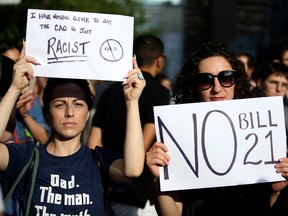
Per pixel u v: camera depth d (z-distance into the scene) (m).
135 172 2.97
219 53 3.27
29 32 3.11
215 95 3.21
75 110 3.06
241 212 3.12
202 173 3.10
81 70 3.12
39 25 3.12
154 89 4.42
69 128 3.03
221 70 3.20
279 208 3.14
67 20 3.13
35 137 4.61
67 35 3.13
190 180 3.10
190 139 3.12
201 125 3.13
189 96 3.34
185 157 3.11
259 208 3.12
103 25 3.15
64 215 2.91
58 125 3.04
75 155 3.03
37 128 4.61
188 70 3.32
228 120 3.14
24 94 4.39
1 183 2.99
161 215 3.15
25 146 3.03
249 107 3.15
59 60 3.11
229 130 3.13
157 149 3.10
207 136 3.12
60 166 2.98
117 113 4.43
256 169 3.12
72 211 2.91
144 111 4.38
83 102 3.09
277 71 4.79
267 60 5.59
